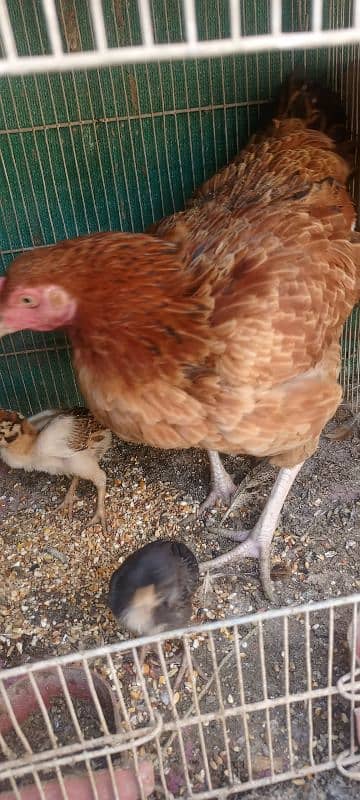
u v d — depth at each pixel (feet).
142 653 1.53
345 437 2.32
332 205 1.72
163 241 1.43
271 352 1.35
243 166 1.95
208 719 1.20
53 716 1.51
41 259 1.35
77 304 1.35
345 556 1.86
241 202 1.70
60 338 2.41
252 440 1.44
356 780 1.31
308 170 1.85
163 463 2.29
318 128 2.10
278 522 1.99
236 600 1.76
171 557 1.59
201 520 2.03
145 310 1.34
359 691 1.30
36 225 2.23
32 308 1.36
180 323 1.34
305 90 2.09
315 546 1.90
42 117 2.03
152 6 1.87
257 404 1.38
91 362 1.44
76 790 1.25
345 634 1.63
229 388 1.36
